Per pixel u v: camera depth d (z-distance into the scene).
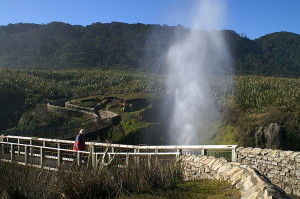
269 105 38.84
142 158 7.40
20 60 129.88
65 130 37.38
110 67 124.81
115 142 36.84
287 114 33.91
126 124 42.44
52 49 146.62
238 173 5.56
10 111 50.41
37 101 55.31
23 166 7.03
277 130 31.66
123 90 60.41
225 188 5.41
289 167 8.63
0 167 6.72
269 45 153.25
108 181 6.08
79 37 165.38
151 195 5.70
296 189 8.43
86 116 46.84
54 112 49.59
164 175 6.42
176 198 5.36
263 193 4.08
